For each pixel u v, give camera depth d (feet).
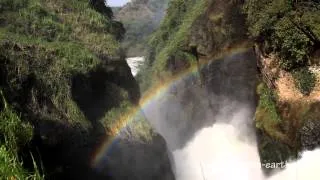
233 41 83.56
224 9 86.28
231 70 86.02
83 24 59.00
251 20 63.16
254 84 76.95
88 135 45.68
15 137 24.27
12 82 39.27
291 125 51.62
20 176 19.67
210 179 90.43
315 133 48.49
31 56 43.65
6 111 25.58
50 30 52.75
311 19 51.83
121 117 53.62
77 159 43.50
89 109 49.55
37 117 39.68
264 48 59.00
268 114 57.36
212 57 93.15
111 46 57.72
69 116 43.39
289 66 53.21
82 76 48.24
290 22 53.21
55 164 39.60
